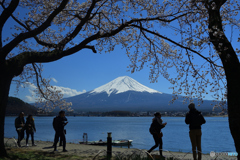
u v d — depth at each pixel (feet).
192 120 28.43
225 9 32.22
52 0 40.86
